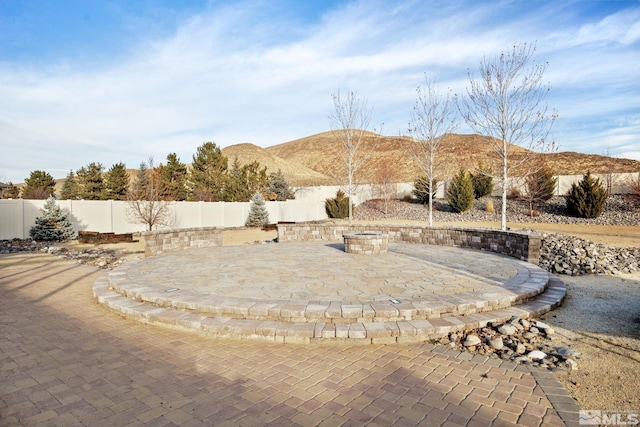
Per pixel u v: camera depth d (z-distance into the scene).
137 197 19.25
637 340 4.56
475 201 28.34
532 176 23.67
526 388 3.36
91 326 5.10
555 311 5.76
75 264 10.44
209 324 4.70
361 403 3.10
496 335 4.59
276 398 3.18
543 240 12.18
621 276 8.71
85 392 3.29
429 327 4.54
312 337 4.43
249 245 12.61
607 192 22.64
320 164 78.62
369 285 6.27
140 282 6.57
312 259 9.15
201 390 3.32
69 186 40.28
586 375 3.63
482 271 7.52
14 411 2.97
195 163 33.78
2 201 15.54
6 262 10.73
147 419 2.86
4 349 4.28
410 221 25.61
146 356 4.09
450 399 3.16
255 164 37.50
